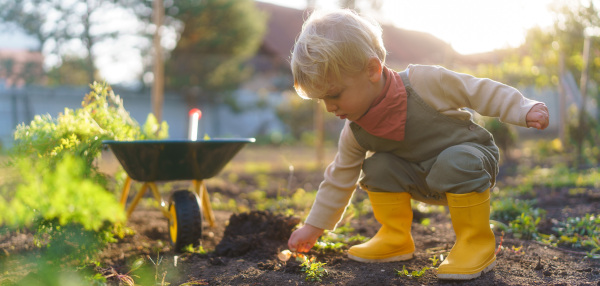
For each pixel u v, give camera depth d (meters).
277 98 21.23
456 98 2.04
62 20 17.66
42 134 2.45
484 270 2.04
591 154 8.12
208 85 20.30
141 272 2.19
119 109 2.96
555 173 6.43
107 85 2.89
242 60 21.44
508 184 5.89
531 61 9.52
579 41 8.61
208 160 2.73
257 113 21.75
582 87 8.18
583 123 8.20
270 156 12.52
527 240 2.76
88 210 1.60
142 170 2.63
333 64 1.85
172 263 2.31
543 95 18.16
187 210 2.55
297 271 2.14
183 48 20.50
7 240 2.62
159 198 2.72
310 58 1.86
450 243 2.66
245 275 2.10
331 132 17.00
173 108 20.19
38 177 1.62
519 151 10.84
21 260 2.29
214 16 20.58
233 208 4.69
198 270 2.21
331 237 2.70
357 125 2.17
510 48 9.71
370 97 1.97
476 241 2.05
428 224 3.27
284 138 17.77
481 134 2.09
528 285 1.92
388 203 2.26
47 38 17.67
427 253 2.47
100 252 2.40
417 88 2.05
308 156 12.05
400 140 2.10
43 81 17.86
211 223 3.15
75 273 1.95
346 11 2.00
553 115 18.48
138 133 2.99
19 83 17.69
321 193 2.31
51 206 1.59
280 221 2.68
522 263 2.24
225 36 20.53
